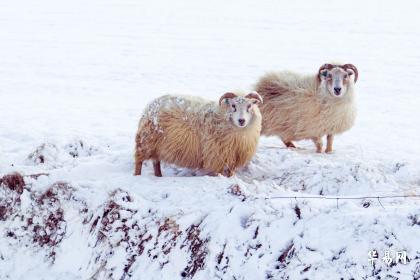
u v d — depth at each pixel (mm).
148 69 32469
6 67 32875
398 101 25234
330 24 45906
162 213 10930
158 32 43375
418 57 34656
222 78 30266
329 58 34906
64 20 47625
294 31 43531
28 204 12688
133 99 25672
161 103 12875
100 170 13859
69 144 16031
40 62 34219
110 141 17641
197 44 39281
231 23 46875
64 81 29656
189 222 10484
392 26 44438
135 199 11445
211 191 11430
